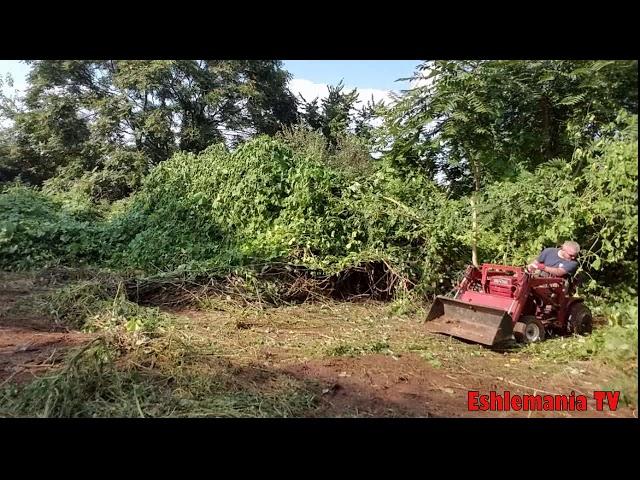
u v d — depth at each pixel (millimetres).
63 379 3607
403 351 4965
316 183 8055
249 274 6977
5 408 3436
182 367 4184
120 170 22328
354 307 7051
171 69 22594
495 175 7664
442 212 7551
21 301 6582
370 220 7762
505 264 6746
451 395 3893
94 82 25188
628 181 5047
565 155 7402
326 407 3637
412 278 7465
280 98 26000
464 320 5395
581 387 4043
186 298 6773
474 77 7066
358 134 16328
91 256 9672
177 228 9398
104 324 5445
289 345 5129
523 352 4930
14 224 9594
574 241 5891
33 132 24609
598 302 5926
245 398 3707
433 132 7934
